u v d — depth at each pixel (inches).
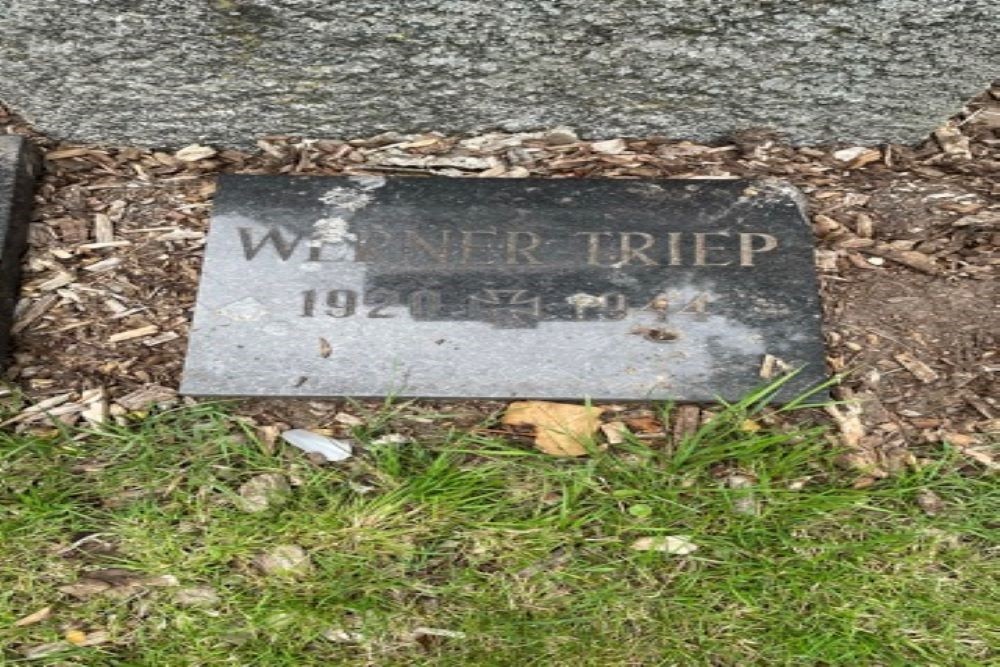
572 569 41.0
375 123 47.6
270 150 48.0
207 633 40.1
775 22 43.8
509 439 42.7
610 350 43.3
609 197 45.9
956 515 41.6
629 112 47.1
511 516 41.7
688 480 42.1
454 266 44.5
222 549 41.0
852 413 43.0
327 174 47.1
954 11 43.3
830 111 46.9
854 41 44.3
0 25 43.6
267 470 42.1
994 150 48.1
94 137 47.9
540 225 45.3
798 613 40.5
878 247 45.8
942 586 40.8
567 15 43.6
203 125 47.4
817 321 43.7
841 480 42.1
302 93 46.3
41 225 46.2
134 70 45.3
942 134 48.4
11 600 40.5
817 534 41.5
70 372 43.6
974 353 44.0
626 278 44.3
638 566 41.0
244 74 45.5
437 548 41.3
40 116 47.0
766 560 41.0
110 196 47.0
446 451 42.3
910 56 44.8
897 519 41.6
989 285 45.1
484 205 45.7
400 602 40.6
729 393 42.8
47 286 45.1
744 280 44.3
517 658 39.9
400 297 44.0
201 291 44.1
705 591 40.7
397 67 45.4
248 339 43.4
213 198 46.1
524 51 44.9
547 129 47.9
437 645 40.1
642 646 40.1
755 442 42.3
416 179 46.2
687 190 46.0
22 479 41.9
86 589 40.6
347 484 42.0
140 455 42.4
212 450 42.5
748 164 47.6
